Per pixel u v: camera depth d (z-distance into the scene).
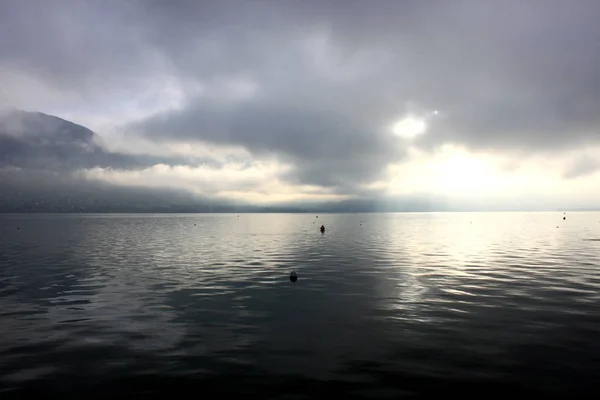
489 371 12.50
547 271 31.45
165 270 32.75
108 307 20.59
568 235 75.38
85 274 30.73
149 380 11.98
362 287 25.42
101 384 11.75
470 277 28.88
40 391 11.34
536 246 53.09
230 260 39.22
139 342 15.27
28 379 12.11
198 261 38.47
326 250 48.88
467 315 18.73
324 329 16.73
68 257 41.91
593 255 42.41
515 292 23.70
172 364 13.14
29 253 45.88
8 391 11.34
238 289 24.97
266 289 24.94
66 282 27.39
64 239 68.50
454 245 55.28
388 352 14.09
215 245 56.56
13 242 61.88
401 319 18.11
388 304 20.94
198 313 19.33
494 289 24.59
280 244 58.06
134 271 32.25
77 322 17.94
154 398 10.89
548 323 17.39
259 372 12.48
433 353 13.99
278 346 14.75
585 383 11.66
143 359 13.58
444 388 11.38
